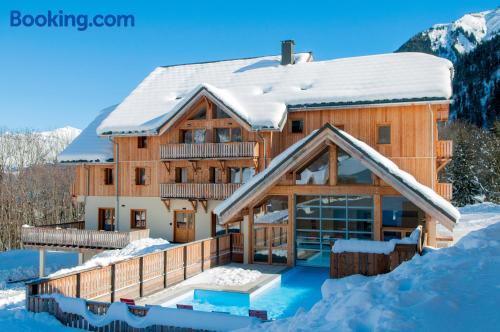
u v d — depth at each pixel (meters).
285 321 8.15
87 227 30.88
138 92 32.03
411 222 17.44
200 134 27.80
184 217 28.55
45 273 28.81
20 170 62.50
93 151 30.64
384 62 26.62
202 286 15.49
